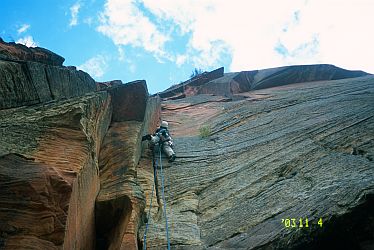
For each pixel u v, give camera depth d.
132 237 5.12
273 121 11.05
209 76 26.27
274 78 21.44
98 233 6.05
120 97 9.41
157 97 15.03
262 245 5.06
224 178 7.69
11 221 3.56
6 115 5.00
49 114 5.21
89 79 10.48
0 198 3.62
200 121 14.17
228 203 6.61
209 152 9.51
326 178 6.38
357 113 9.54
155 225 6.02
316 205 5.49
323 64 21.09
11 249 3.41
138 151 8.62
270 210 5.84
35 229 3.61
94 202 5.86
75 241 4.42
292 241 5.05
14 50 7.84
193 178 8.00
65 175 4.17
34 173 3.83
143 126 9.55
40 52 9.34
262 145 9.06
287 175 7.11
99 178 6.57
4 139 4.30
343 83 15.46
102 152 7.54
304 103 12.52
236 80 21.69
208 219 6.27
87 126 5.84
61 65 10.48
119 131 8.59
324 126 9.09
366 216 5.29
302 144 8.33
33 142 4.55
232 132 11.05
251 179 7.28
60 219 3.78
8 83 5.24
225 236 5.53
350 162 6.77
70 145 4.89
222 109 15.59
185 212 6.55
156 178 8.14
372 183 5.52
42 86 6.36
